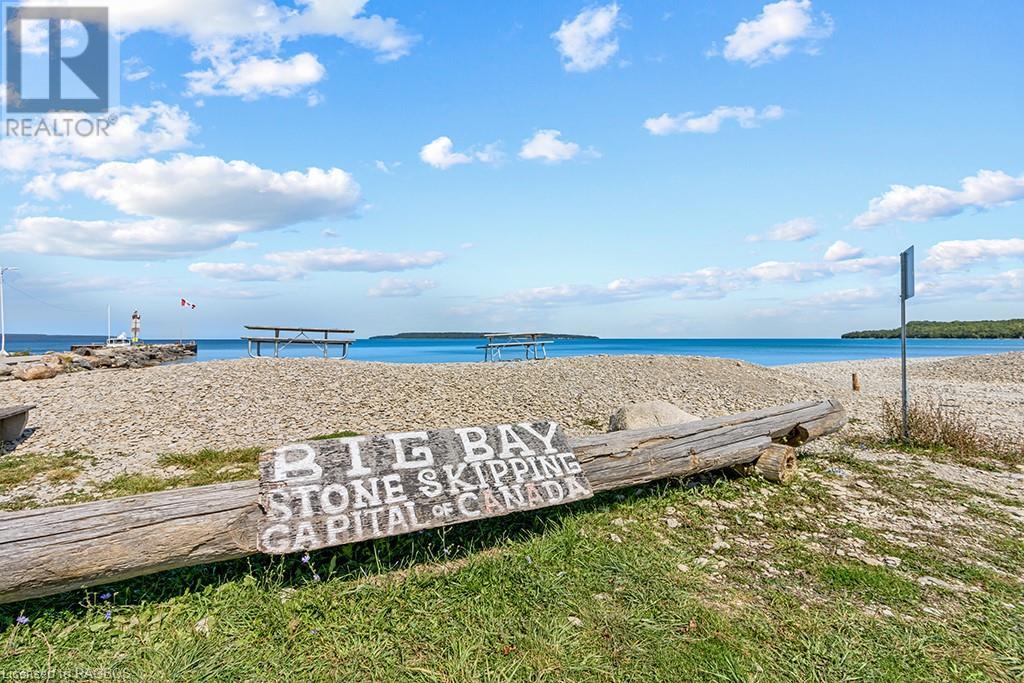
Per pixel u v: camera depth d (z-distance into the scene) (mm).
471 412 9320
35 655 2518
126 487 5199
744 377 14469
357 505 3312
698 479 5484
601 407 10297
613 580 3334
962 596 3385
